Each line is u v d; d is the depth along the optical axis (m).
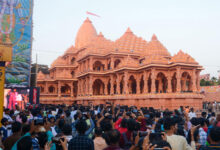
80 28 109.81
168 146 5.64
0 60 15.31
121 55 72.06
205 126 10.12
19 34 39.34
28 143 6.14
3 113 15.53
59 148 7.52
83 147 6.58
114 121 13.73
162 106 48.75
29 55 40.06
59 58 95.88
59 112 16.80
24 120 11.13
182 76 57.59
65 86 93.38
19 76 38.75
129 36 76.94
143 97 53.28
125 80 58.25
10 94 34.66
